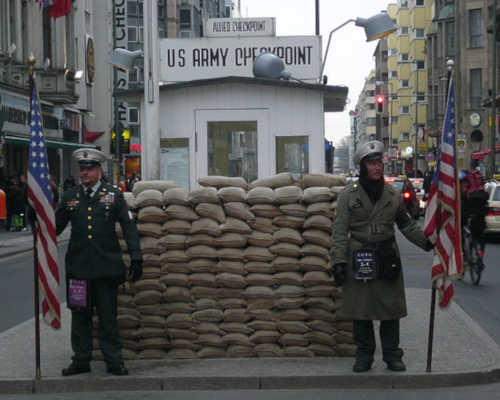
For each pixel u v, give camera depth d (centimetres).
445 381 752
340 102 1471
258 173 1373
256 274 839
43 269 777
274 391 738
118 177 4306
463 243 1523
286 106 1363
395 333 776
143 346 842
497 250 2211
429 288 1400
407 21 12394
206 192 845
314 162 1361
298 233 839
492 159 4459
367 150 762
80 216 773
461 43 6556
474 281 1502
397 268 755
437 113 7906
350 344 836
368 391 738
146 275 843
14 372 786
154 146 1377
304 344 838
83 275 765
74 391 751
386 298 755
